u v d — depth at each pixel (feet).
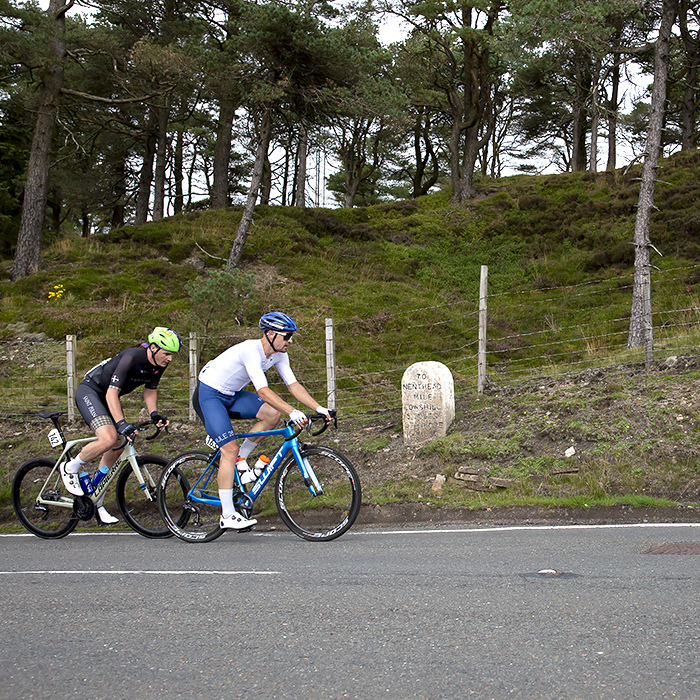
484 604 11.69
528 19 45.29
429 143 132.57
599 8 43.09
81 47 69.56
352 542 18.38
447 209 87.45
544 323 55.11
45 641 10.91
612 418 25.77
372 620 11.11
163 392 39.68
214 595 13.14
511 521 20.66
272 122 72.18
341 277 67.10
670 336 41.81
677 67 69.21
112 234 72.02
